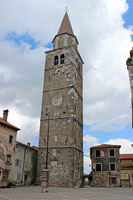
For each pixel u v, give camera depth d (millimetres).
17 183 38125
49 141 41844
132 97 11023
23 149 42375
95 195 21516
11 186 34094
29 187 34531
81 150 45781
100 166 50094
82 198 17984
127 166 57656
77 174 40031
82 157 45969
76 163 40375
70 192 25406
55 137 41719
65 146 39906
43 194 21531
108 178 48250
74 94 45750
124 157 59781
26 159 43000
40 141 42625
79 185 38875
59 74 48562
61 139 41000
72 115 42344
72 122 41656
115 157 49875
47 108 45719
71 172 37281
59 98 45469
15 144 38562
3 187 33094
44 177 25328
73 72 47562
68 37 54219
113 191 28672
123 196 20531
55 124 43062
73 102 43969
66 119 42500
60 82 47344
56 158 39562
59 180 37406
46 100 46844
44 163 40219
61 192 25031
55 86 47438
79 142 45000
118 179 47531
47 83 48844
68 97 44719
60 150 39969
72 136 40469
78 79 51656
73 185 36500
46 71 50750
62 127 42062
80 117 48656
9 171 35594
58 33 56375
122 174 47812
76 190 29906
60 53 51375
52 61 51375
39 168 40219
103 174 49062
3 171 34125
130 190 31422
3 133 35688
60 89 46500
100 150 51656
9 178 35281
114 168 48938
